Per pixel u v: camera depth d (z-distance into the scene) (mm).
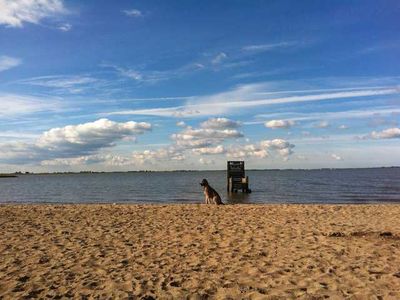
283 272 6781
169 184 58344
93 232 11172
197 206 17797
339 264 7211
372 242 9109
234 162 32812
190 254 8281
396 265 7098
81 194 38844
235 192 33844
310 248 8586
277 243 9180
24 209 17156
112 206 18234
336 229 10977
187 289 6023
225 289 5988
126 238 10203
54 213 15672
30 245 9398
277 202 26625
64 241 9875
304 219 13180
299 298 5512
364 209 16078
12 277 6754
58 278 6680
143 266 7402
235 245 9055
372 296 5512
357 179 64875
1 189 52594
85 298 5723
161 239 10008
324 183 52438
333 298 5477
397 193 33906
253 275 6660
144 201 29125
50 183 77375
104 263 7664
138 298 5676
